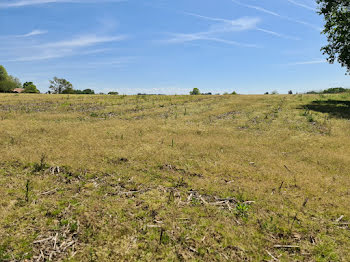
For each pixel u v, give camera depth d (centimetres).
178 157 712
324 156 749
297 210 429
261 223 385
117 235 342
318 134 1065
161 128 1159
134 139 911
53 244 319
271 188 518
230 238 346
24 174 550
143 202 437
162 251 312
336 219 405
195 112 1773
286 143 916
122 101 2455
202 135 1042
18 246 311
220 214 405
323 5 2139
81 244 322
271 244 336
